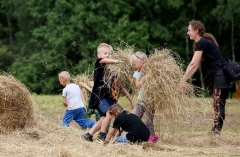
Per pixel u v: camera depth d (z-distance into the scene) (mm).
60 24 72625
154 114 19766
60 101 33500
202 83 70188
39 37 77688
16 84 20297
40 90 69375
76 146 17578
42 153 16438
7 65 77625
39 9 75625
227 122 26391
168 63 19609
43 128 20281
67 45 72438
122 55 20719
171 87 19297
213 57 21266
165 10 75250
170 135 21109
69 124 23578
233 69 21016
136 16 76500
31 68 70562
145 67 19641
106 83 19500
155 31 72375
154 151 17500
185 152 17719
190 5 72250
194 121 25328
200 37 21594
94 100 19547
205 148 18750
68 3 72062
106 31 71625
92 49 69938
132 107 20375
